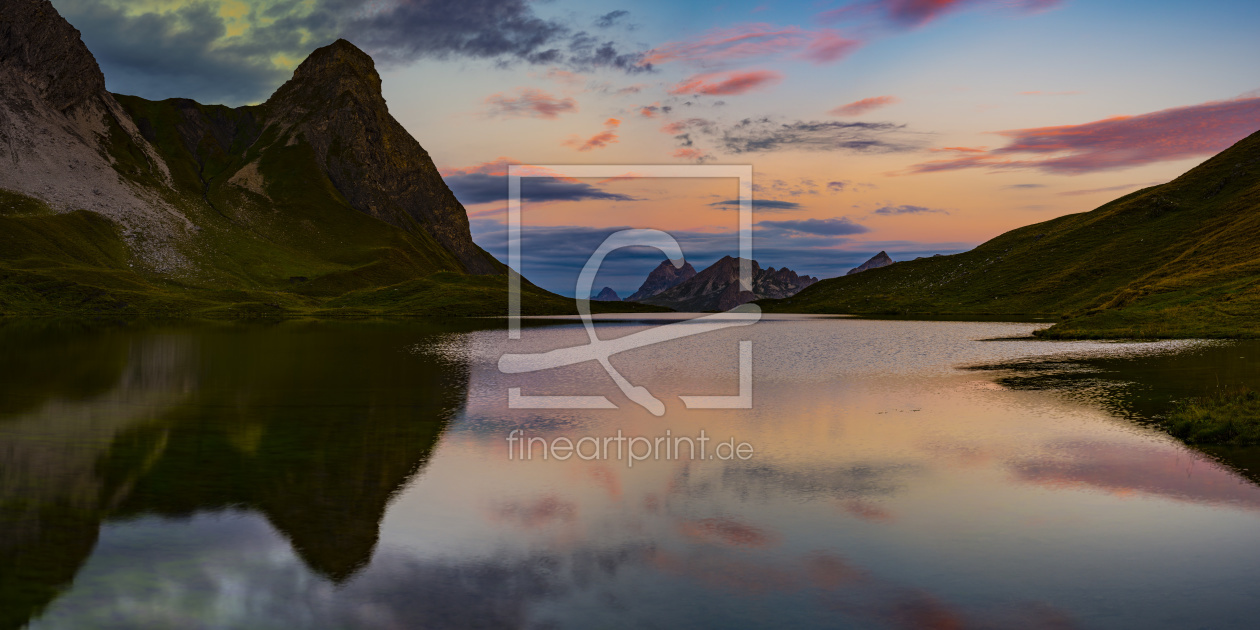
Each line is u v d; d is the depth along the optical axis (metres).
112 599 12.02
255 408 29.64
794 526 15.28
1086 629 10.88
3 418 27.02
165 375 40.69
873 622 11.15
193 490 17.81
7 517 15.82
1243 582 12.34
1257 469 18.81
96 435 24.11
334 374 41.94
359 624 11.17
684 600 11.92
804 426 25.69
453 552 14.02
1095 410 27.38
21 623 11.16
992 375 39.19
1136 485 17.64
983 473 19.02
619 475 19.36
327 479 18.94
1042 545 14.05
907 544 14.19
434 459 21.09
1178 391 31.08
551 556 13.82
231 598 12.08
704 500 17.08
